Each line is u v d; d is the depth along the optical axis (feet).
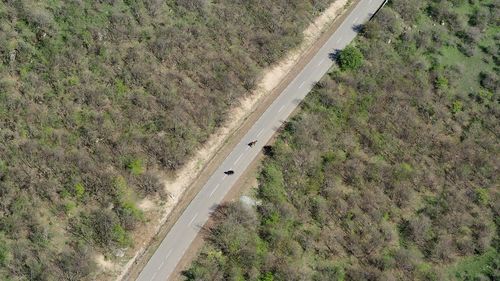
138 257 207.62
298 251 213.05
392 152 250.57
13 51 242.78
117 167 222.89
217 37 272.92
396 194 236.22
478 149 260.01
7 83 234.38
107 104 239.09
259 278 203.72
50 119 229.04
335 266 213.25
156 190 221.46
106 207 212.02
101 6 269.23
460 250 226.79
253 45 274.98
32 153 218.59
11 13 255.70
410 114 264.31
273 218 218.38
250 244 211.61
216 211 221.87
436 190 242.78
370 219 226.99
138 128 234.99
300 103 261.03
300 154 239.09
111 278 200.75
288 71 273.13
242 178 231.91
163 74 254.06
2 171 212.64
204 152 237.25
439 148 256.32
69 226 206.90
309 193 229.66
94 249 203.62
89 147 226.17
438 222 231.71
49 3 265.13
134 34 263.08
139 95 242.58
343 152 245.86
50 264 197.06
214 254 207.92
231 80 258.98
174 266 206.28
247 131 247.50
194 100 248.11
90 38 255.70
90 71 246.88
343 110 258.37
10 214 204.13
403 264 216.95
